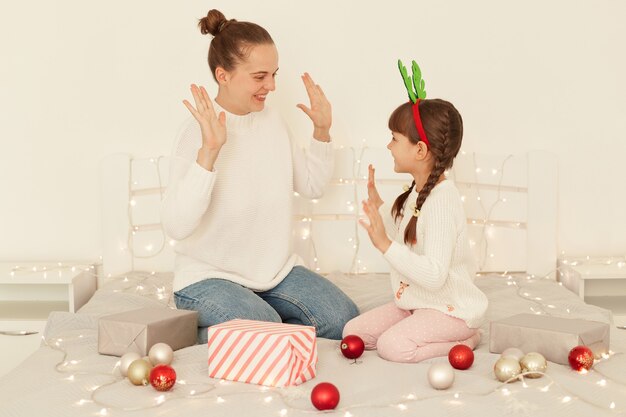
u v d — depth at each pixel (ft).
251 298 6.57
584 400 4.99
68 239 9.15
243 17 8.91
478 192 8.94
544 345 5.74
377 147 9.05
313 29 8.94
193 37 8.93
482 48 8.98
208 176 6.34
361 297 7.79
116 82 8.97
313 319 6.82
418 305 6.24
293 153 7.57
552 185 8.89
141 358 5.50
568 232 9.19
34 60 8.93
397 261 5.91
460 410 4.89
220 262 6.93
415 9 8.93
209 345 5.56
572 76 9.01
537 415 4.80
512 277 8.73
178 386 5.36
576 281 8.25
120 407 4.99
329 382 5.18
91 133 9.02
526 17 8.95
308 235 8.91
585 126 9.07
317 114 7.50
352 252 8.94
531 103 9.04
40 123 9.00
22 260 9.18
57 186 9.09
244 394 5.20
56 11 8.88
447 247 5.94
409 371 5.65
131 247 8.93
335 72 8.99
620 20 8.96
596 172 9.12
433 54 8.98
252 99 6.83
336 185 8.91
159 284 8.32
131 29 8.91
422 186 6.40
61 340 6.43
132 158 8.91
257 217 7.00
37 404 5.06
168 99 8.99
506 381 5.31
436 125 6.14
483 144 9.09
